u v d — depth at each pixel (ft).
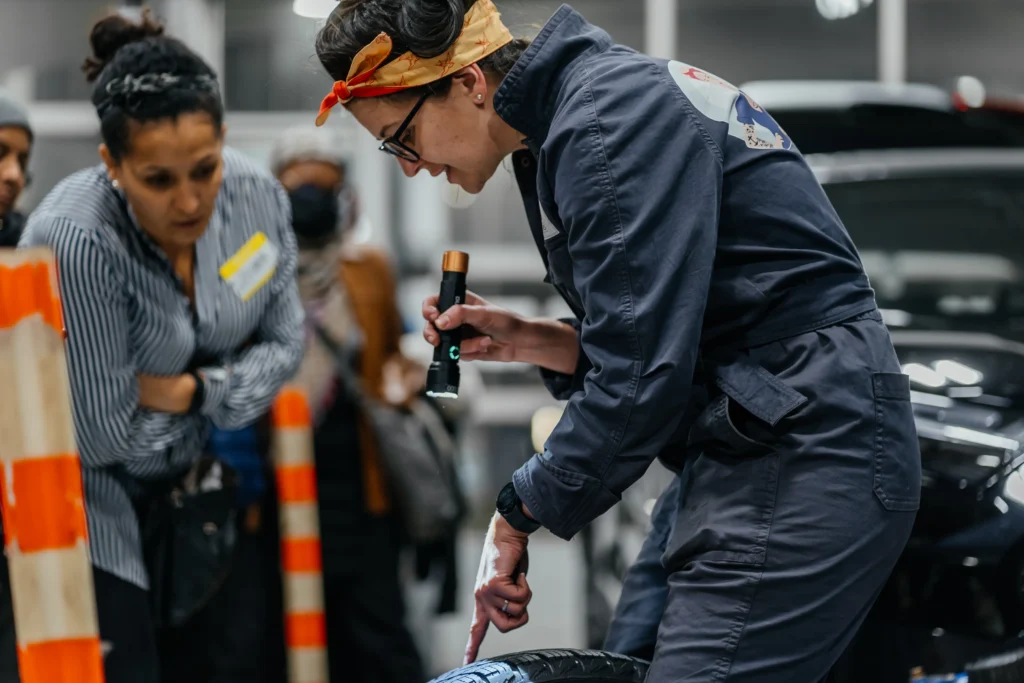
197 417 7.90
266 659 10.88
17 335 5.09
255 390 7.96
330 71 5.80
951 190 11.02
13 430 5.10
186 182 6.93
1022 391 7.30
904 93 13.12
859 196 11.19
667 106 5.12
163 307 7.38
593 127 5.09
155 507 7.74
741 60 24.98
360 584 11.41
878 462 5.10
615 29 24.90
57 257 6.89
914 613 6.30
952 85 13.51
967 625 6.18
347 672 11.58
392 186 24.18
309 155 11.53
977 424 6.73
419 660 11.66
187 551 7.73
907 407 5.27
